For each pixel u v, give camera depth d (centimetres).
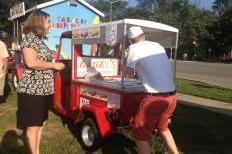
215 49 2883
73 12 679
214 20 3156
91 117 286
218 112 442
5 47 398
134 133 237
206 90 638
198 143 320
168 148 273
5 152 276
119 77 348
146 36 318
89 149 287
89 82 309
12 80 552
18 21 737
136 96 271
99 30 288
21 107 215
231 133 350
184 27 3250
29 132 219
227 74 1116
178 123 382
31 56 208
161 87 231
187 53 3102
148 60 233
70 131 337
